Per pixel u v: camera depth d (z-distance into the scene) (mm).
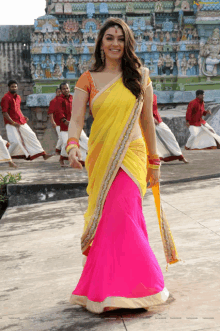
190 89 20391
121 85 2344
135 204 2293
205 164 8055
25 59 21000
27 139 9086
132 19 20109
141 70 2416
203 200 5184
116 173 2314
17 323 2270
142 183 2355
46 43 19781
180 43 20156
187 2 19906
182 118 17188
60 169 8078
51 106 9641
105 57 2422
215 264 2934
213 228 3896
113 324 2115
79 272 3105
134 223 2234
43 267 3326
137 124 2418
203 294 2426
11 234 4527
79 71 20281
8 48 20859
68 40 19953
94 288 2180
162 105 20734
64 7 19641
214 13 19688
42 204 6070
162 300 2178
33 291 2795
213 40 19953
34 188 6297
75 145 2379
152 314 2191
